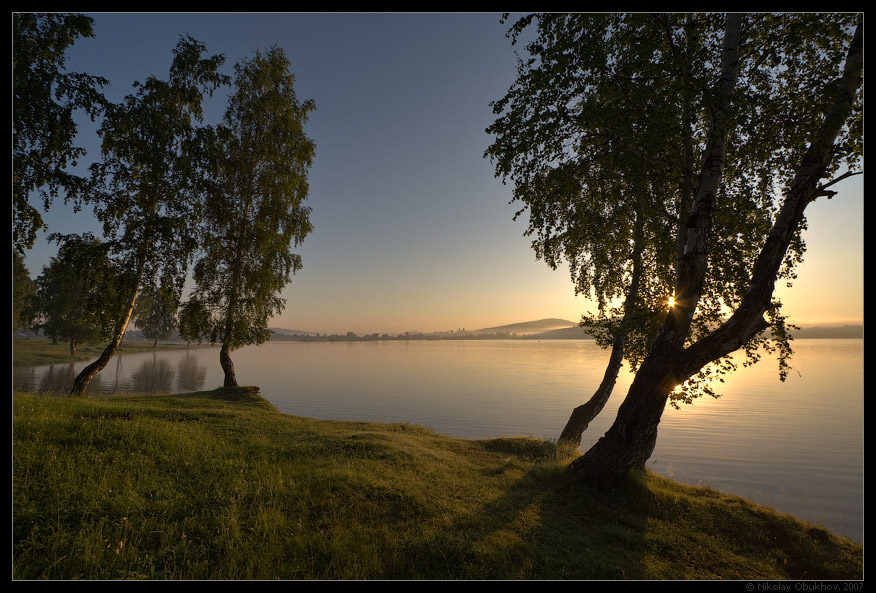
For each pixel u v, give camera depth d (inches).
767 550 295.6
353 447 423.5
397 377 2610.7
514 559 236.7
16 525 204.1
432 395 1754.4
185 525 231.5
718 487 709.9
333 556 220.4
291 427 518.0
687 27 376.5
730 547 293.1
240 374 2522.1
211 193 846.5
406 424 657.6
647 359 378.6
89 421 386.0
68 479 257.8
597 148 401.4
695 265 361.1
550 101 383.6
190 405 698.8
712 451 957.8
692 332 398.0
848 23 318.0
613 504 340.2
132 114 769.6
